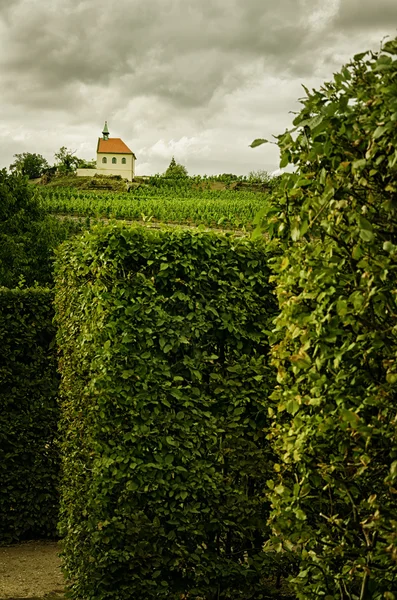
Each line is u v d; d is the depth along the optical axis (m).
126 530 5.83
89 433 6.17
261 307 6.34
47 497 8.98
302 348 3.33
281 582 6.43
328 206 3.32
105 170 139.25
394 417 2.99
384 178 3.07
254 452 6.15
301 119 3.33
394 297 2.99
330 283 3.24
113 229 5.97
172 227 6.30
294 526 3.61
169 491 5.93
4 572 7.69
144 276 6.00
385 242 2.90
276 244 4.18
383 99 2.94
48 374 9.11
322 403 3.32
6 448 8.91
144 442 5.88
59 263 7.95
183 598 6.00
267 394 6.17
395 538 2.84
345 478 3.35
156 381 5.90
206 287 6.21
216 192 94.06
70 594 6.16
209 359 6.09
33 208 26.58
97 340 5.98
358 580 3.49
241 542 6.22
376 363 3.14
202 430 6.02
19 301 9.04
